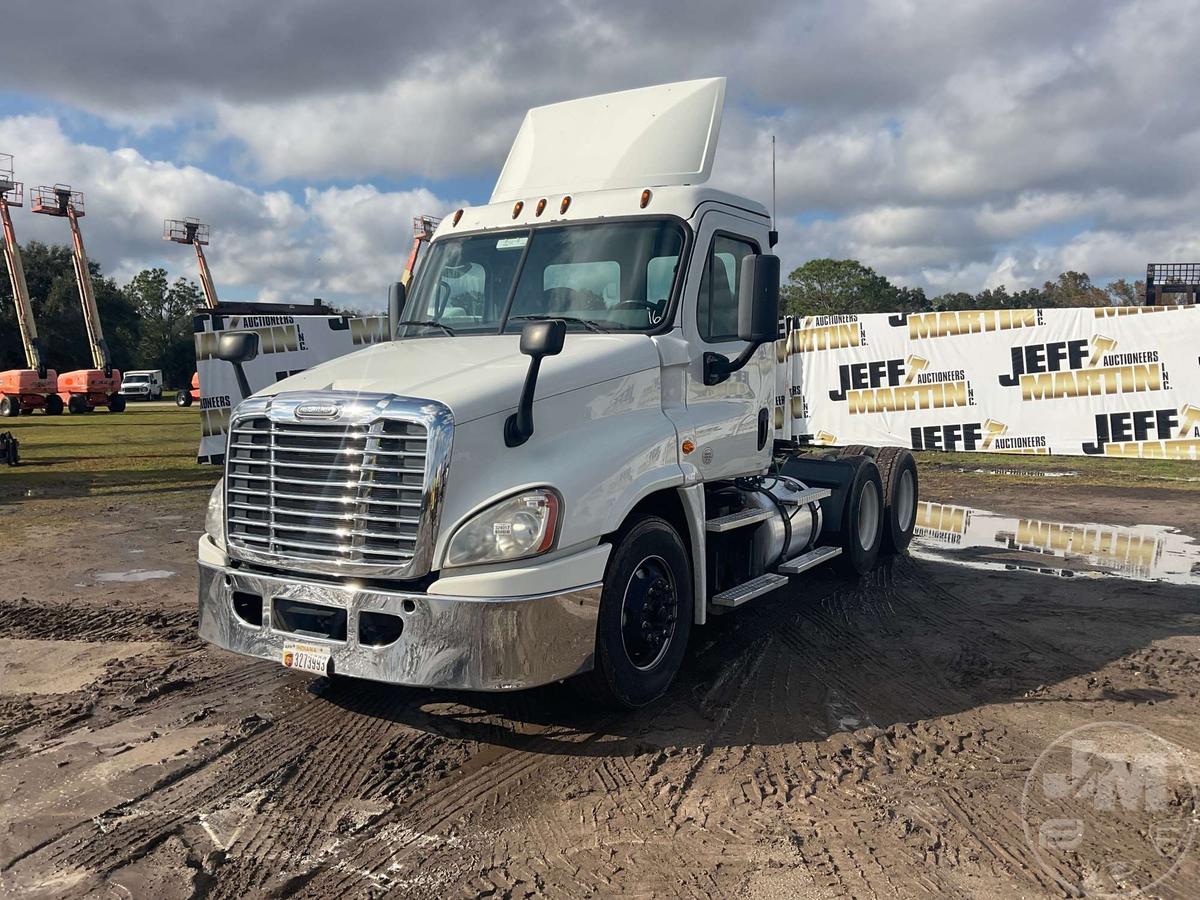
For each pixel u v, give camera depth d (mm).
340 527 4051
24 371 41875
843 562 7652
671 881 3184
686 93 5727
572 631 4133
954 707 4840
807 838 3475
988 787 3891
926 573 8062
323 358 16875
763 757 4219
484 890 3137
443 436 3898
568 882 3186
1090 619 6520
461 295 5641
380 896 3104
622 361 4734
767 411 6137
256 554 4305
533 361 4102
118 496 13023
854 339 17594
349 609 4059
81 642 6012
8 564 8430
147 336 100500
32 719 4676
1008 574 8000
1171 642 5961
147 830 3555
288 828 3576
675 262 5176
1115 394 15883
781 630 6301
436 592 3904
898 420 17375
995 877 3188
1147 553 8922
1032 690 5082
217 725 4613
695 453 5156
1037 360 16344
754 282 4996
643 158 5617
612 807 3740
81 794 3855
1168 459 15844
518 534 3971
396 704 4910
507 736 4484
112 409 45469
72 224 61031
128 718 4707
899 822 3580
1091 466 15898
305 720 4688
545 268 5402
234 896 3102
